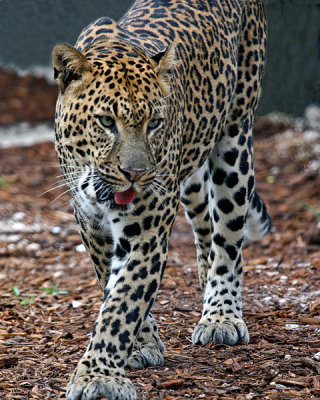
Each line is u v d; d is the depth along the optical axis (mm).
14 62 34594
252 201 11211
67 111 7250
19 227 17688
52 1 27719
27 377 8156
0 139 27594
